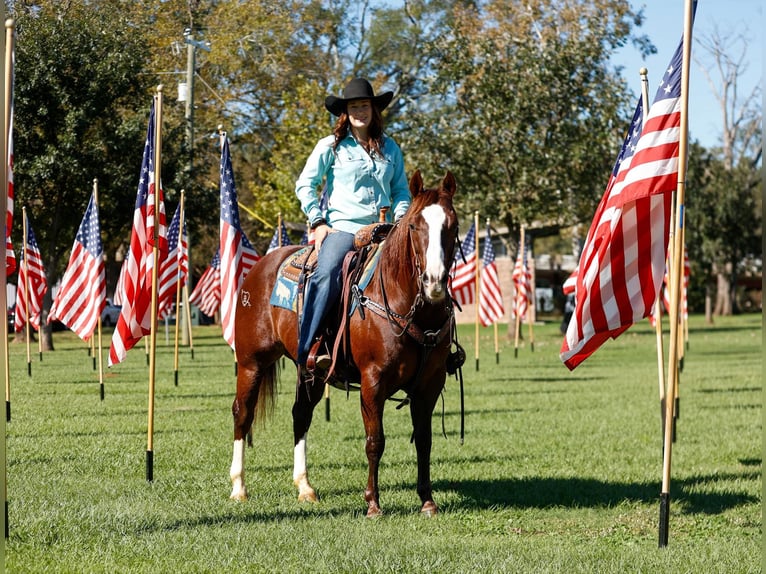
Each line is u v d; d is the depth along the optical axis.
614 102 34.34
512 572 5.92
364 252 7.50
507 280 56.84
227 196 11.19
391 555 6.24
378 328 7.18
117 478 9.09
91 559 6.14
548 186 33.75
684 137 6.95
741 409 15.52
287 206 40.62
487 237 25.05
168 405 15.30
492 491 8.67
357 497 8.35
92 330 15.98
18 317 28.52
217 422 13.27
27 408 14.62
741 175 52.56
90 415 13.91
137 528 7.03
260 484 8.91
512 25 38.22
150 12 31.52
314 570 5.97
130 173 30.55
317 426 13.07
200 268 53.88
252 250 17.38
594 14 35.16
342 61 47.81
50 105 28.55
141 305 10.30
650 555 6.43
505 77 34.12
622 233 7.46
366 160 7.90
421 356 7.20
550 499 8.37
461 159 34.66
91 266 16.11
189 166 31.23
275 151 42.69
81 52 28.36
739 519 7.66
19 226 29.34
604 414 14.60
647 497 8.52
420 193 6.93
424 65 47.34
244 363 8.52
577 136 34.44
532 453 10.89
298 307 7.79
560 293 71.06
